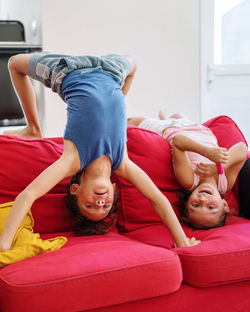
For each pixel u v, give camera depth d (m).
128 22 3.49
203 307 1.41
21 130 2.19
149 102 3.65
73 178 1.69
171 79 3.68
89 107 1.61
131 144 1.92
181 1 3.61
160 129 2.20
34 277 1.20
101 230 1.72
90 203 1.63
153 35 3.58
